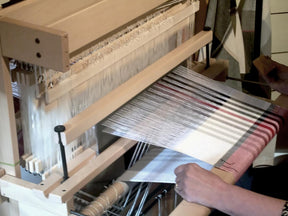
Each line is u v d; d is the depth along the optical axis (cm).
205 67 145
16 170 100
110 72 109
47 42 77
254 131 118
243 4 168
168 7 127
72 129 92
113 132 110
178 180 100
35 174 116
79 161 104
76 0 93
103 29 99
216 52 170
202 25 142
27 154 104
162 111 119
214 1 161
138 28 114
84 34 94
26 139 102
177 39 133
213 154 108
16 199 100
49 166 103
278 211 95
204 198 96
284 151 196
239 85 176
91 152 107
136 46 112
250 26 171
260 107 130
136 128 112
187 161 116
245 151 110
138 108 119
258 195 97
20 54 81
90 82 104
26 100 95
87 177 98
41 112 95
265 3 168
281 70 143
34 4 86
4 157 99
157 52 126
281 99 137
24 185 97
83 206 119
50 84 92
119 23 103
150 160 119
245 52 175
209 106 125
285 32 193
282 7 188
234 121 121
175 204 124
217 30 167
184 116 119
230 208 96
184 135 112
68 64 78
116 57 107
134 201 113
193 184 97
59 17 91
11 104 91
